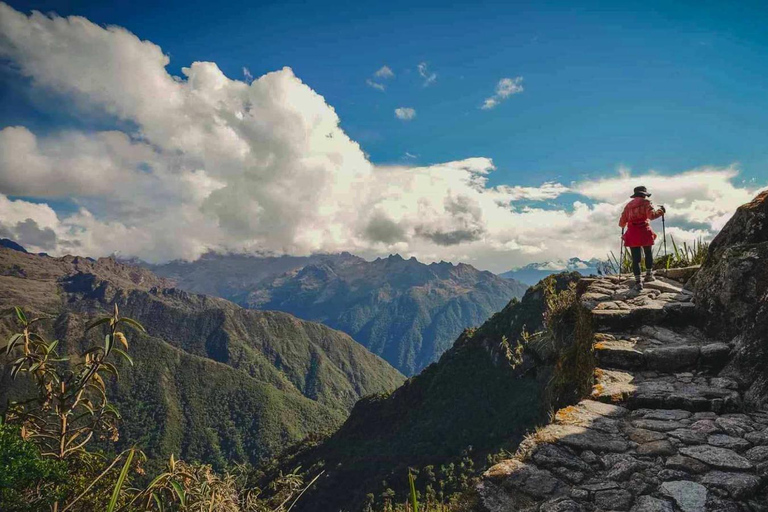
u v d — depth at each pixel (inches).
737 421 195.6
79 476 134.3
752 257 263.7
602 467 167.9
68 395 129.7
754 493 146.9
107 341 132.6
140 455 140.8
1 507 118.4
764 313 237.6
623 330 310.5
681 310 300.8
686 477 156.5
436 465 4557.1
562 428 196.2
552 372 450.6
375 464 5324.8
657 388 229.9
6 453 116.1
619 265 518.6
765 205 291.6
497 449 4062.5
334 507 4790.8
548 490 155.8
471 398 6013.8
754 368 228.7
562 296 468.8
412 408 6643.7
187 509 133.6
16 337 127.4
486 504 152.5
